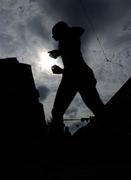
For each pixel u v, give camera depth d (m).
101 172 3.12
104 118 3.39
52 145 2.94
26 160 4.87
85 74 3.20
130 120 3.63
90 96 3.20
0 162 4.88
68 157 3.95
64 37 3.28
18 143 6.35
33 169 3.70
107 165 3.46
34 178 3.15
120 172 3.01
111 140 3.68
